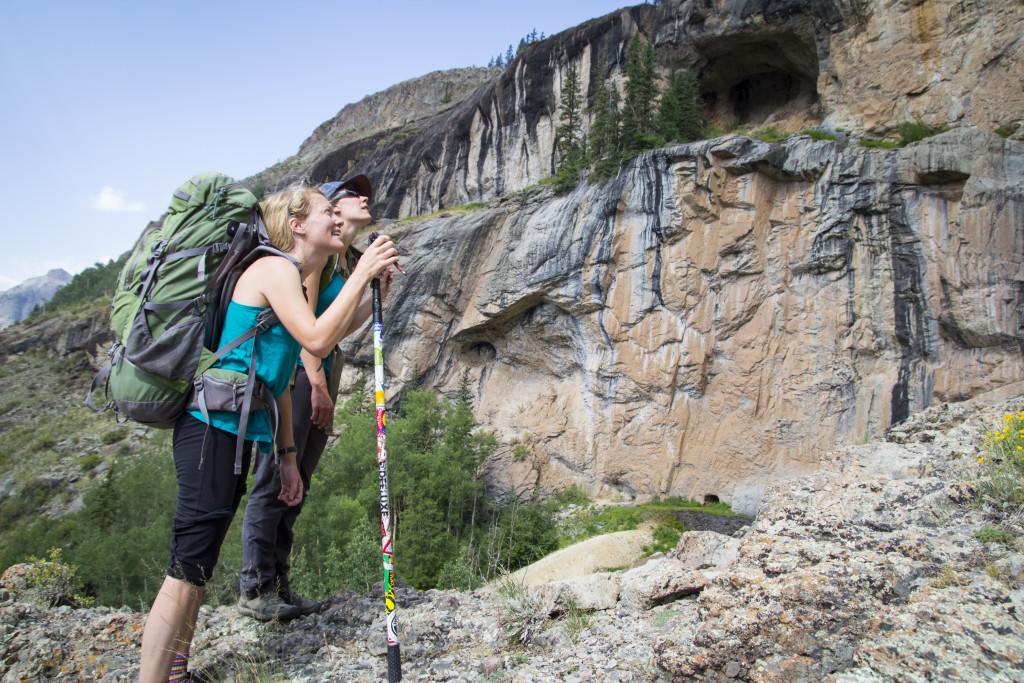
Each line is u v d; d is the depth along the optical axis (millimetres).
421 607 4410
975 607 2803
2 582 5895
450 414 36031
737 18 41562
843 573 3121
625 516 31422
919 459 4965
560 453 38281
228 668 3650
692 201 34938
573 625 3887
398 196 60844
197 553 3121
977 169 29781
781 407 33062
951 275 29766
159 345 3018
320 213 3402
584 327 37625
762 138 36781
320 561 18984
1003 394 27078
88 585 22859
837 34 37625
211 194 3195
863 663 2666
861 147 32844
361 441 30391
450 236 42219
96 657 3861
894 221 31406
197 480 3111
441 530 24969
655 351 35531
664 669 3010
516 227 40438
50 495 51938
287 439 3922
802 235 33375
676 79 42938
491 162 54938
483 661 3471
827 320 32688
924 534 3586
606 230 36562
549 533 30859
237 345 3145
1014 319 28453
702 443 34406
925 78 34469
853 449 5633
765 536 3953
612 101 44000
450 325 42844
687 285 35000
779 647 2863
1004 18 32531
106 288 95812
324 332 3059
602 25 50469
